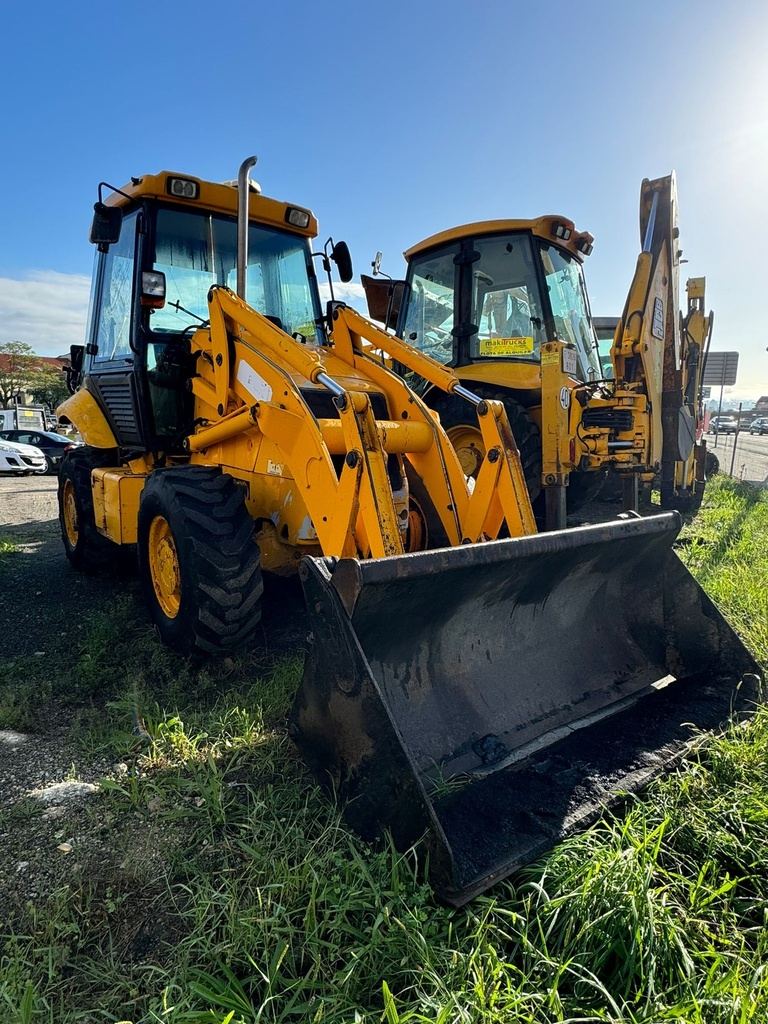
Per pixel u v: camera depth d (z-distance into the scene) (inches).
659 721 110.1
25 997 61.6
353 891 73.0
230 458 156.6
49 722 122.0
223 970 65.7
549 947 69.8
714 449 1040.2
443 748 96.3
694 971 66.6
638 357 230.7
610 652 124.8
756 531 269.3
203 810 92.6
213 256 177.8
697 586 125.9
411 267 267.0
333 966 67.6
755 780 95.6
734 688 118.2
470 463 237.0
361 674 82.6
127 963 69.2
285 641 154.3
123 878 80.7
